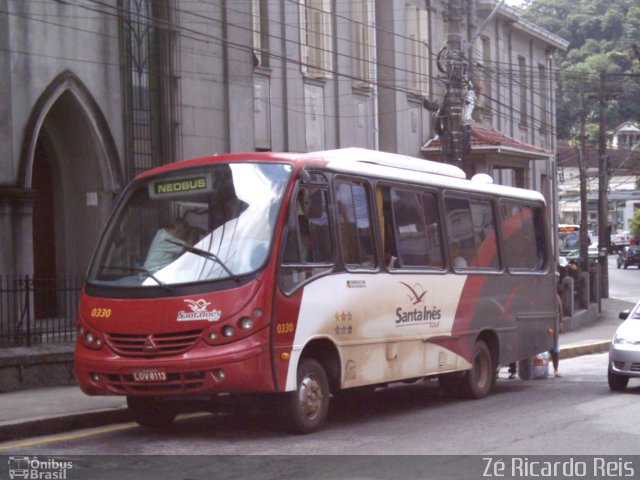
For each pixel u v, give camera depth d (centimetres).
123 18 1988
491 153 3175
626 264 7419
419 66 3206
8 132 1722
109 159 1938
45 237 1952
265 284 1112
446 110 2258
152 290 1127
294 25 2553
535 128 4247
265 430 1229
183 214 1186
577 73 5419
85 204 1952
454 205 1545
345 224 1265
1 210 1706
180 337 1106
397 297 1351
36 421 1214
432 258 1467
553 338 1889
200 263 1133
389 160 1418
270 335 1109
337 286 1226
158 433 1220
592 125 8362
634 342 1645
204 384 1092
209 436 1186
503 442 1127
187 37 2133
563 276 3525
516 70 3972
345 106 2809
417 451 1067
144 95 2052
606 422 1287
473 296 1570
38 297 1886
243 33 2309
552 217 4400
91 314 1157
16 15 1745
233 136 2264
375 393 1709
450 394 1583
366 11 2900
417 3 3203
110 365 1128
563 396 1614
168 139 2086
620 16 7300
